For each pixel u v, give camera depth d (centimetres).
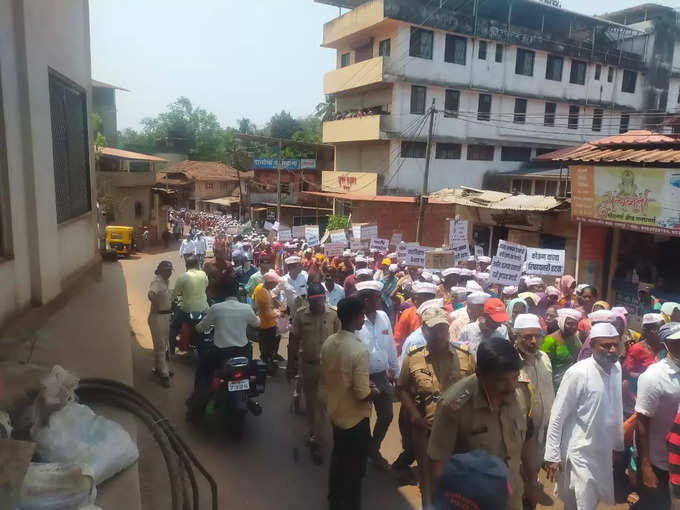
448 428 289
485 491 130
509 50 2994
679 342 400
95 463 258
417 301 621
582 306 719
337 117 3225
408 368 423
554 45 3072
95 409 334
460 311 571
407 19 2655
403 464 501
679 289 1138
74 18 632
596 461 388
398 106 2761
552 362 523
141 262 2338
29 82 444
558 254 895
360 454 424
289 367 613
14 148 430
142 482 409
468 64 2884
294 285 827
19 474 204
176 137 6975
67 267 595
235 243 1986
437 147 2922
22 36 434
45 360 379
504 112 3067
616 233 1214
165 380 688
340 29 3009
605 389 389
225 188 5578
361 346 418
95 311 549
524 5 2931
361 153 3084
